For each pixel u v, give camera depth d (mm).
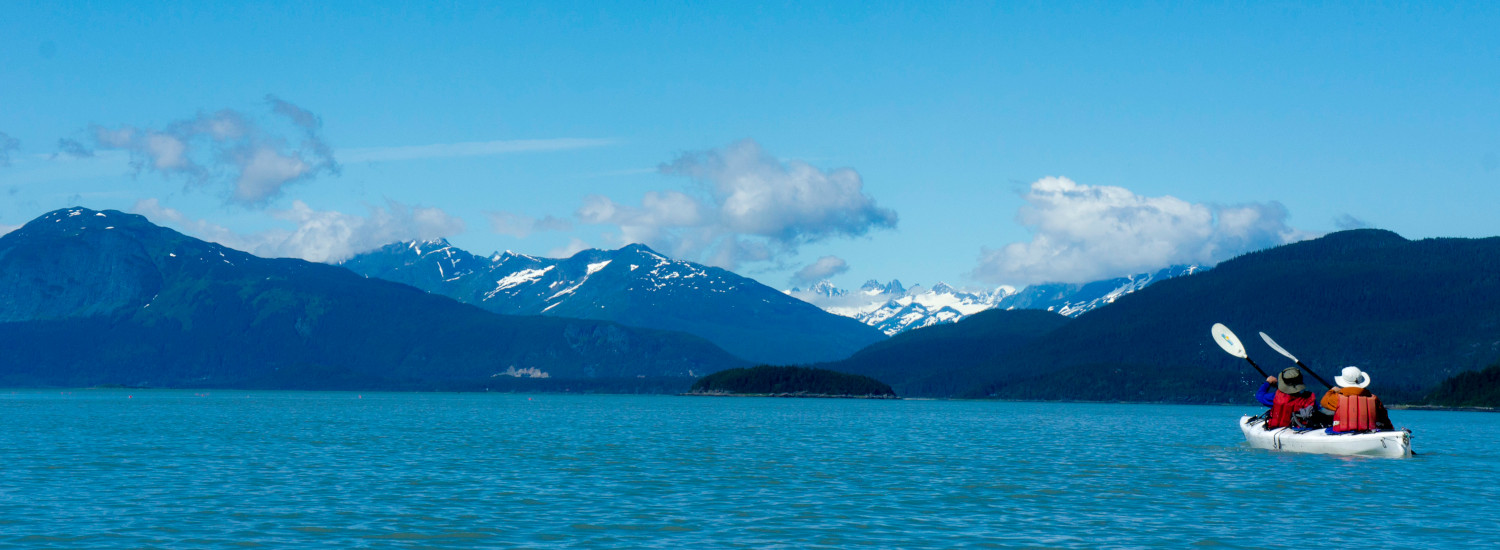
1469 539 34375
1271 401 67812
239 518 37156
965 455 67375
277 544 32531
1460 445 84188
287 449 68125
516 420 131875
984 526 36438
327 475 51000
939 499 43250
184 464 56344
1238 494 44906
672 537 34031
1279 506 41312
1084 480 50469
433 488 45938
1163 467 57156
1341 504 41844
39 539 33031
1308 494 44812
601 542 33094
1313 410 65812
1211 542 33688
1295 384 66500
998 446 78250
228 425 107500
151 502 40938
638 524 36406
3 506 39625
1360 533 35312
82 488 45125
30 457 60250
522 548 32094
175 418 131375
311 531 34656
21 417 132625
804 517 38188
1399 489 46531
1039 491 46031
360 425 109312
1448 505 41625
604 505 40875
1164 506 41281
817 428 113312
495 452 66812
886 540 33750
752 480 50188
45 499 41531
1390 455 59375
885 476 52438
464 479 49688
